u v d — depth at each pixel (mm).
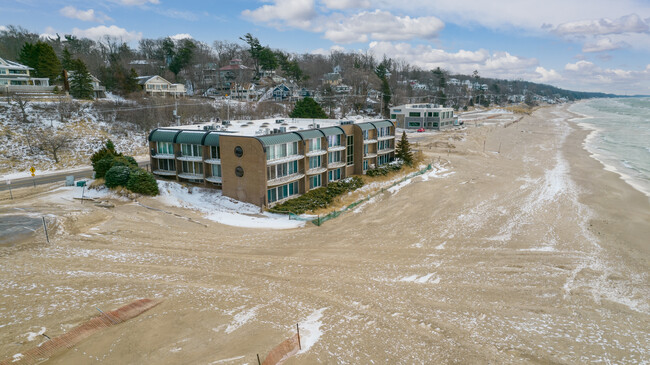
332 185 49531
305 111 82562
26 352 16750
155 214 37344
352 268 27734
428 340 19297
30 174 53375
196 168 47281
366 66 195625
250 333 19266
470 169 63125
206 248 30672
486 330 20328
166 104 90500
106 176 42531
